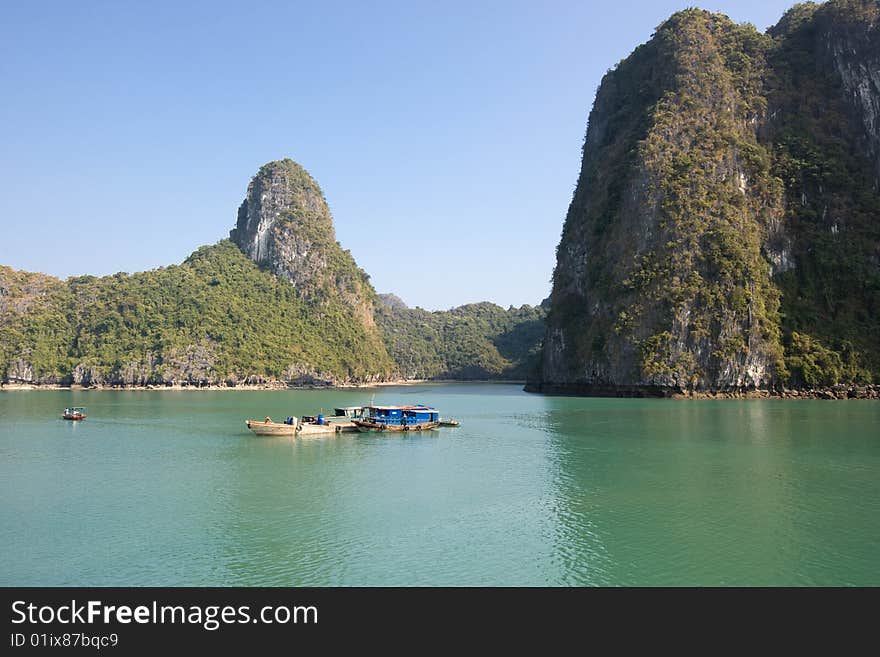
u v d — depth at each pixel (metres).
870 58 128.25
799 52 138.00
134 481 36.59
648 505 30.75
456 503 31.28
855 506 30.45
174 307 186.88
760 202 120.62
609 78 161.88
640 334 111.19
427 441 52.59
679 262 110.69
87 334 178.38
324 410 90.56
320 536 26.14
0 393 146.50
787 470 38.94
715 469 39.41
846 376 106.31
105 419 74.88
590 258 134.00
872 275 115.88
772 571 22.50
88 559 23.73
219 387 174.38
